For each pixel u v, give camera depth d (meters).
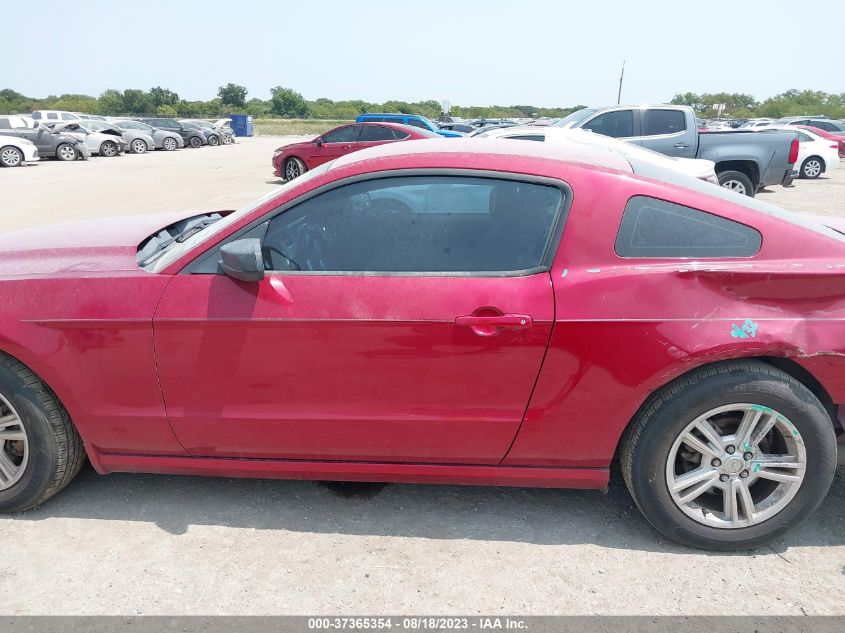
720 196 2.46
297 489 2.91
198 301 2.39
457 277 2.35
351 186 2.44
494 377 2.35
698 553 2.50
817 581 2.34
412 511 2.76
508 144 2.80
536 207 2.38
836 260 2.31
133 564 2.40
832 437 2.33
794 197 13.43
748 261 2.32
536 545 2.54
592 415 2.38
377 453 2.53
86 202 11.85
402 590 2.28
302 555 2.46
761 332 2.24
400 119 18.16
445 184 2.42
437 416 2.42
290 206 2.45
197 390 2.46
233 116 49.75
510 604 2.22
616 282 2.28
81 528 2.62
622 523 2.69
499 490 2.92
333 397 2.43
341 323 2.33
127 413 2.52
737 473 2.41
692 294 2.27
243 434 2.52
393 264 2.39
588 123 10.41
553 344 2.29
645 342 2.27
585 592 2.28
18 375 2.51
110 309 2.41
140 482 2.96
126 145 28.00
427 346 2.33
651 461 2.39
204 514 2.72
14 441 2.66
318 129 63.78
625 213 2.35
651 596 2.26
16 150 19.92
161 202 11.91
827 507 2.79
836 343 2.25
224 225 2.53
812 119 28.80
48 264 2.68
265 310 2.35
